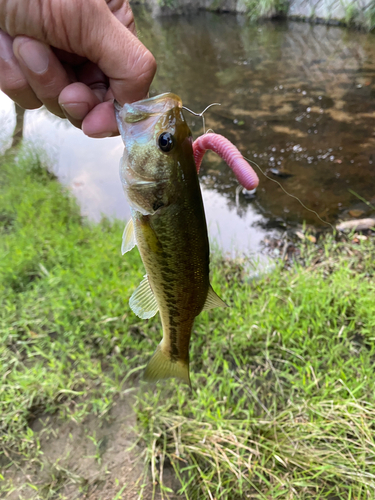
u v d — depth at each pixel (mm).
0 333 523
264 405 425
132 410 437
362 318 479
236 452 379
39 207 788
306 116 1070
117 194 886
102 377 463
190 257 256
